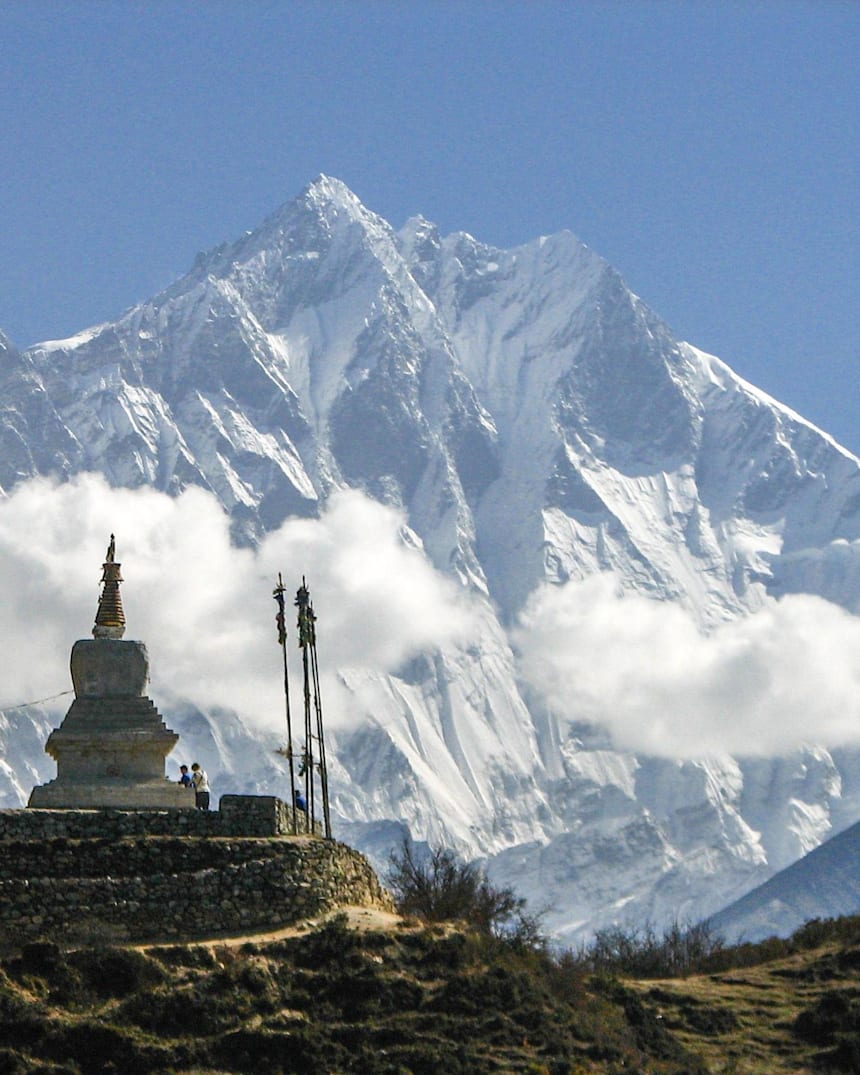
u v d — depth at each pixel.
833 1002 180.00
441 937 170.88
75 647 191.50
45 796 183.38
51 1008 156.38
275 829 177.00
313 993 162.12
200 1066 154.00
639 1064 162.88
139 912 167.00
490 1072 156.38
